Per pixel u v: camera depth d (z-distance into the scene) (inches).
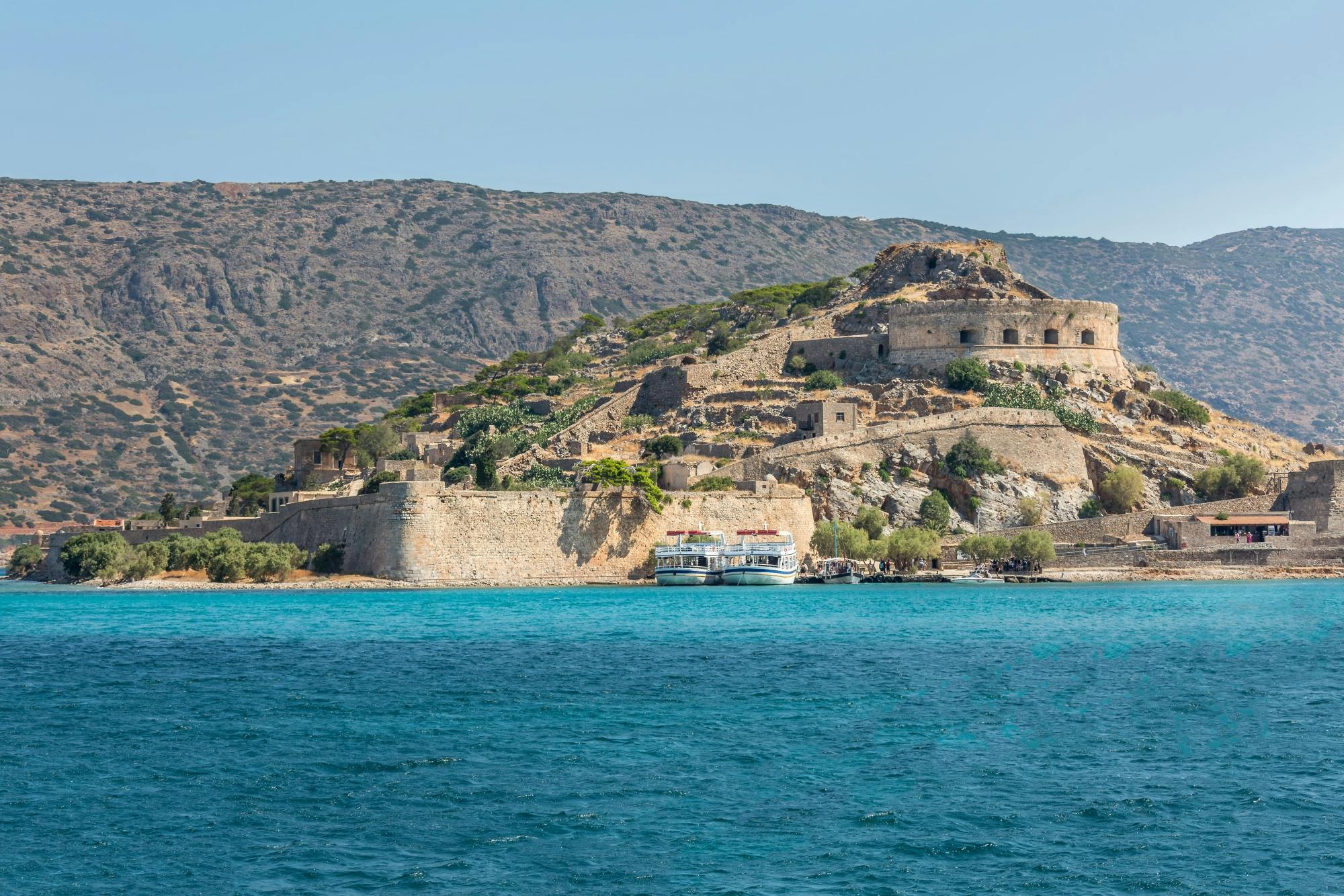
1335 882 2263.8
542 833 2534.5
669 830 2544.3
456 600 7593.5
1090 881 2273.6
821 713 3636.8
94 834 2556.6
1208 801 2699.3
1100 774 2923.2
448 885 2279.8
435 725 3513.8
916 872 2320.4
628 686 4126.5
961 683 4168.3
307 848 2466.8
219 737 3395.7
